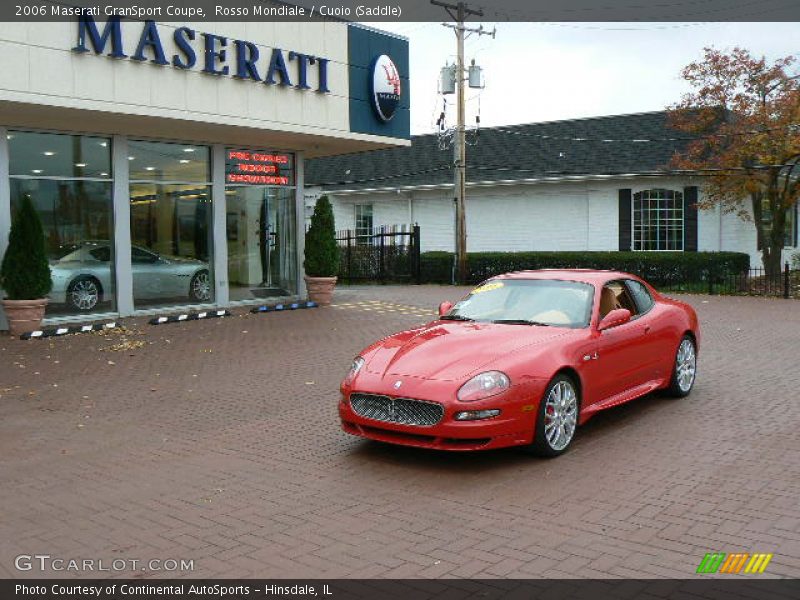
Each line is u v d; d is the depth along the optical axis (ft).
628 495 18.17
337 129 54.60
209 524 16.81
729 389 30.09
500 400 19.84
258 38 49.21
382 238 90.84
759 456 21.12
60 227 46.85
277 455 22.03
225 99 47.47
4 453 22.45
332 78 54.13
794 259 99.60
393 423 20.44
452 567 14.46
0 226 44.06
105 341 41.98
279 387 31.14
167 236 52.47
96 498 18.58
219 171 55.31
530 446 20.92
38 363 36.06
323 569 14.47
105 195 49.03
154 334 44.50
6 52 37.81
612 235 91.20
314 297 59.21
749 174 78.43
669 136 91.56
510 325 23.76
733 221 87.35
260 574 14.30
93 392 30.40
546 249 96.02
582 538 15.67
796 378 32.07
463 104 86.43
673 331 27.48
